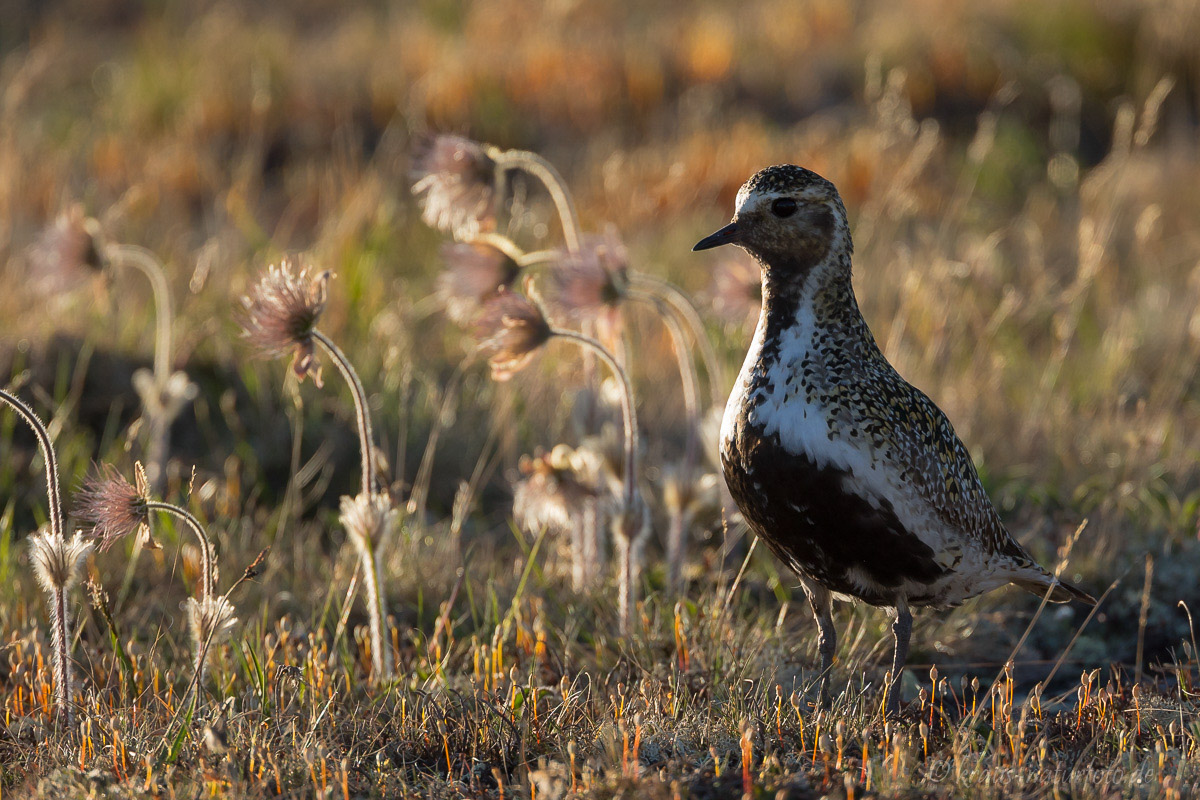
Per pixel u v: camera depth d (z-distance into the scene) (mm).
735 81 25000
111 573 9445
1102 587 9352
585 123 23766
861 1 28359
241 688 7801
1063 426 11781
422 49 26016
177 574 9453
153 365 12516
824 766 6074
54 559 6793
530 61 24641
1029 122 23750
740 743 6426
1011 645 8852
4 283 13992
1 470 10555
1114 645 8906
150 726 6941
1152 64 23984
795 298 6887
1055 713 7430
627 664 7992
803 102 24422
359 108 23859
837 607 9156
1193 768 6223
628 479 8320
